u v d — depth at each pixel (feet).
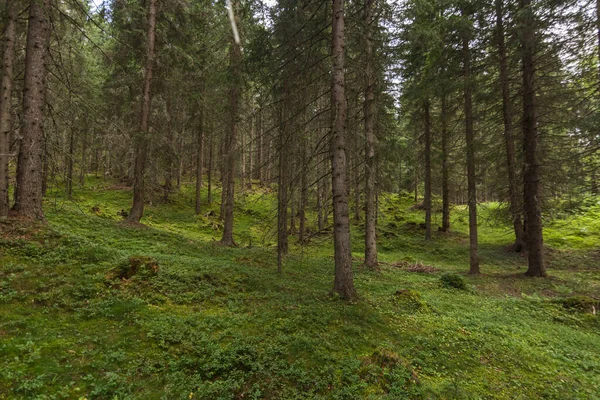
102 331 18.88
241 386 16.07
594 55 41.52
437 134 82.12
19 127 31.37
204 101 70.69
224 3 52.54
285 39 38.52
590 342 26.99
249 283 31.83
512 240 79.46
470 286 42.50
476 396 17.33
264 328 21.97
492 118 54.65
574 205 56.65
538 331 28.19
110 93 77.00
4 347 15.60
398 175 108.88
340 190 29.53
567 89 47.24
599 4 37.09
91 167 110.52
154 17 55.36
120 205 79.71
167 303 24.06
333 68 30.04
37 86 31.68
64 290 22.16
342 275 29.32
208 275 31.09
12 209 30.78
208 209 94.73
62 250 27.63
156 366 16.74
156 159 55.88
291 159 38.17
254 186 120.88
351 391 16.38
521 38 43.62
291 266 45.42
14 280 21.85
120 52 57.26
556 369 21.39
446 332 25.16
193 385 15.56
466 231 91.76
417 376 18.29
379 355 19.16
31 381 13.87
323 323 23.53
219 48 60.80
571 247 71.31
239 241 74.49
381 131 51.42
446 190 88.94
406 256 65.57
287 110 40.22
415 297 31.83
